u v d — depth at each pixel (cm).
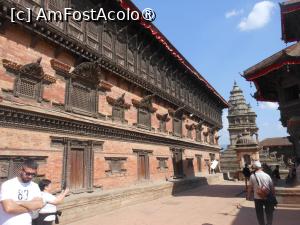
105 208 1417
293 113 1630
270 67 1652
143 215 1362
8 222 434
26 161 474
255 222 1120
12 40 1087
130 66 1917
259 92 2078
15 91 1066
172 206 1628
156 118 2261
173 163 2472
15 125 1041
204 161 3362
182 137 2728
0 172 977
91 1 1564
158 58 2375
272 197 876
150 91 2125
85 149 1409
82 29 1463
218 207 1529
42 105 1177
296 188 1473
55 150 1216
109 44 1695
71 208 1197
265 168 1842
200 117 3300
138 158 1897
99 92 1576
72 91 1373
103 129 1530
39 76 1169
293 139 1669
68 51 1345
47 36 1207
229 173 4341
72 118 1288
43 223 696
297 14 1681
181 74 2839
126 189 1633
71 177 1295
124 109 1798
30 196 468
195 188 2689
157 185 1972
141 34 2034
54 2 1291
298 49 1627
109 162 1579
